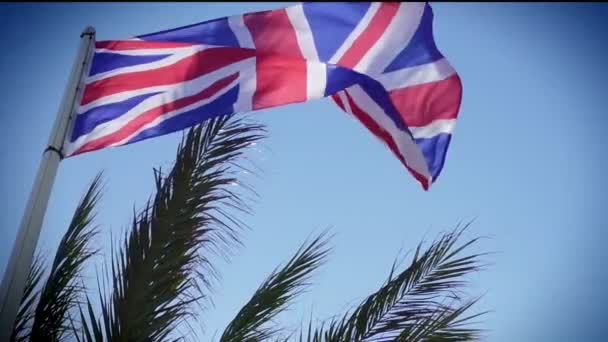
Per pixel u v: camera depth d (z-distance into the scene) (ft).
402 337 13.97
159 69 16.44
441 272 14.84
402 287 14.74
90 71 16.15
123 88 15.98
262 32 17.22
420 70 16.78
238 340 14.35
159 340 13.96
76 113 14.96
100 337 13.84
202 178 15.85
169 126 15.70
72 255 15.85
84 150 14.90
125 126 15.49
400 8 17.20
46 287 15.47
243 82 16.61
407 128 16.33
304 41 17.12
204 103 16.16
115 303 14.08
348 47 17.03
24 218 12.84
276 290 14.71
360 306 14.56
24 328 15.11
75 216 16.39
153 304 14.08
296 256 15.14
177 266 14.62
